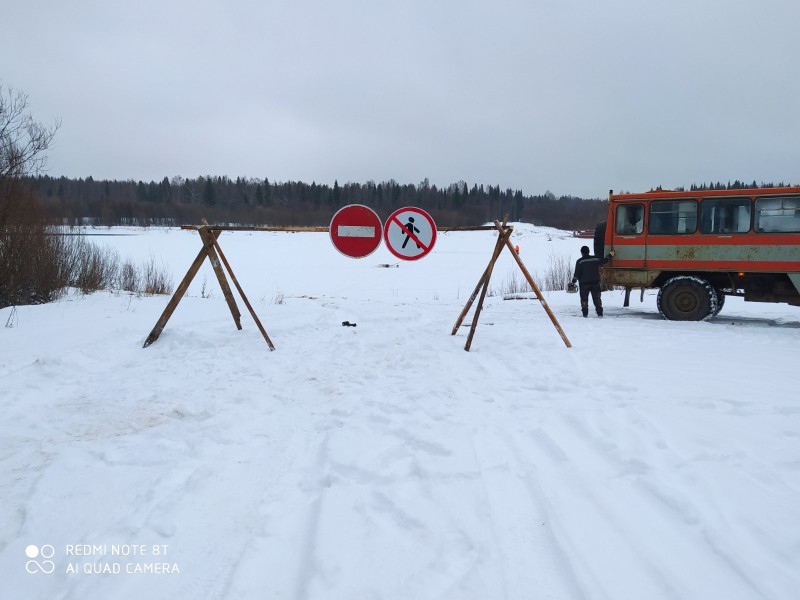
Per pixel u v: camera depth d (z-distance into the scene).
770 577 2.85
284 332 9.97
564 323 12.07
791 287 12.62
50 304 12.63
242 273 37.41
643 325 11.81
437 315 13.32
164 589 2.88
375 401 5.89
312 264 45.16
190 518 3.54
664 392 6.05
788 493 3.71
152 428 5.14
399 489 3.88
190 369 7.40
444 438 4.78
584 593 2.76
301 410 5.66
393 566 3.00
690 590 2.77
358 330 10.39
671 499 3.63
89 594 2.84
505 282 30.88
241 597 2.79
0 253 13.17
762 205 12.63
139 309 11.95
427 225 8.59
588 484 3.91
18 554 3.17
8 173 13.39
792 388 6.19
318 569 2.97
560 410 5.52
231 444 4.74
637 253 13.66
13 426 5.14
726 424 4.98
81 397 6.09
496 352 8.36
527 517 3.50
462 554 3.11
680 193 13.27
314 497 3.82
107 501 3.74
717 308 12.85
